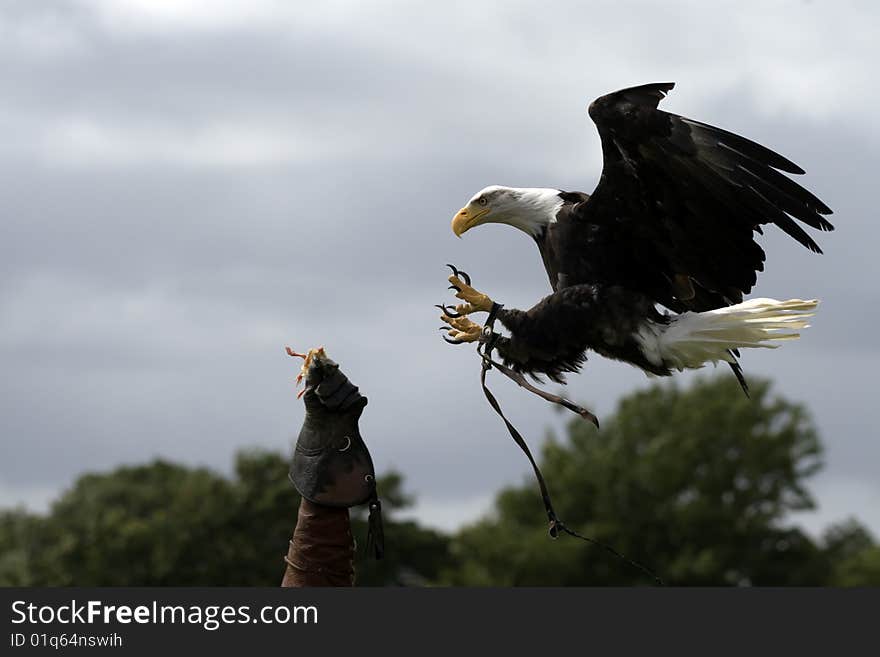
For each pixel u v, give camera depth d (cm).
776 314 1157
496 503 5969
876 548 5697
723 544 5731
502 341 1202
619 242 1205
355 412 1023
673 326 1186
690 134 1145
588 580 5634
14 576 5034
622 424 6091
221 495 5109
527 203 1246
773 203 1146
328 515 1026
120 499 5469
